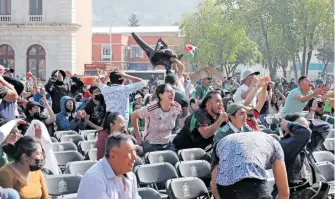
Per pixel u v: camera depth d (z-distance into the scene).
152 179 11.16
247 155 7.96
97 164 7.54
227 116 10.94
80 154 12.80
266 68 86.31
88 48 71.56
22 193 8.55
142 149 12.74
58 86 19.42
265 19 73.31
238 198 7.89
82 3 69.44
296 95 15.12
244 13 74.38
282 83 41.78
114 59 91.62
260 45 84.00
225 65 81.19
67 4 66.19
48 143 10.94
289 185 9.69
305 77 15.14
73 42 66.62
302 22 70.50
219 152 8.23
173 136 13.69
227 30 78.31
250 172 7.88
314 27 70.56
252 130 10.94
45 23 66.38
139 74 54.97
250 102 12.29
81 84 23.42
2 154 9.45
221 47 79.56
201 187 10.47
